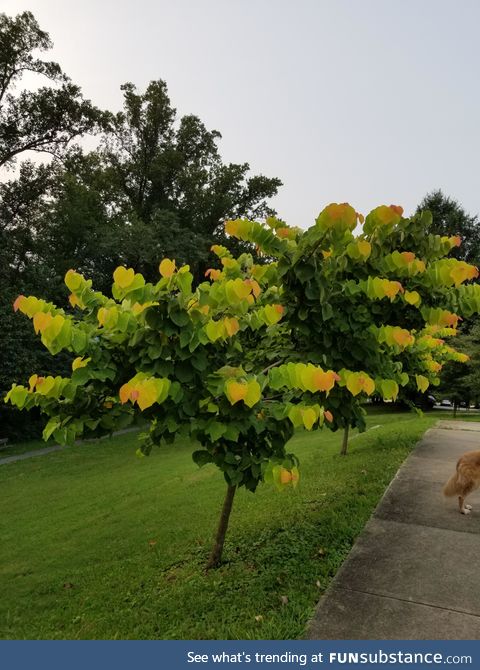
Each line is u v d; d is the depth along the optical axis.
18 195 20.31
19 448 15.49
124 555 4.80
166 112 27.11
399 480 5.54
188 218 27.11
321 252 3.20
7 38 17.84
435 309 3.56
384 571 3.44
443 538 3.95
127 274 2.56
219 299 2.72
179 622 3.12
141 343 2.76
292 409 2.79
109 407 3.13
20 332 15.52
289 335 3.91
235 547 4.19
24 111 19.45
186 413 2.82
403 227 3.53
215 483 7.14
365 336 3.45
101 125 21.69
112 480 9.25
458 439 8.11
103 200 25.38
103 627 3.24
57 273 20.98
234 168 28.25
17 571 4.97
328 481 5.79
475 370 16.31
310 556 3.76
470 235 27.98
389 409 25.14
